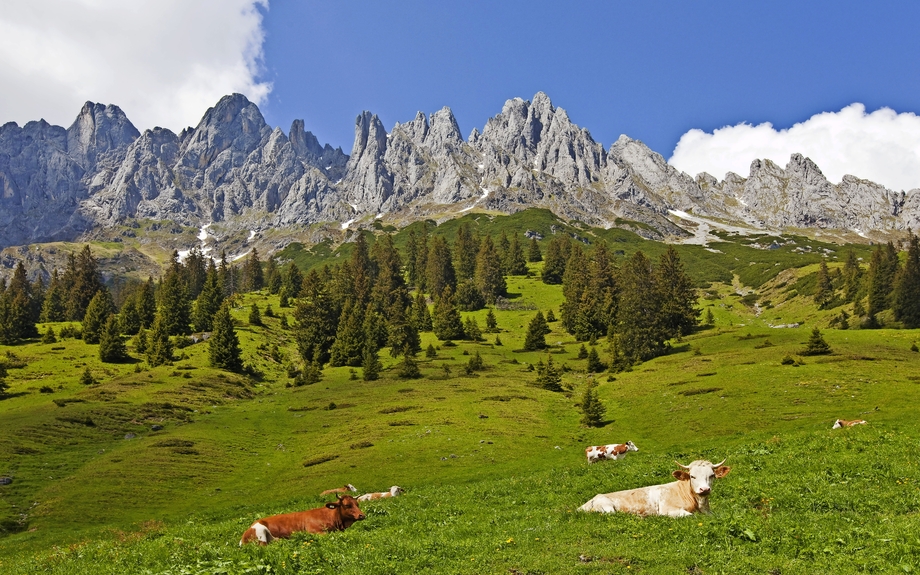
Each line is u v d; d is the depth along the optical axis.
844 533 13.73
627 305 122.19
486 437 65.31
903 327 142.00
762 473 21.92
